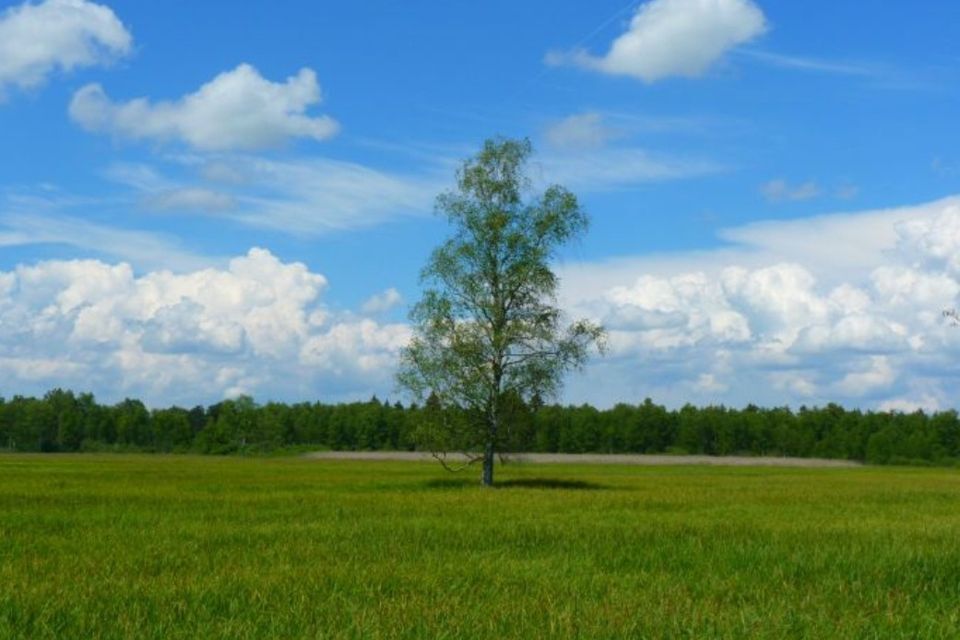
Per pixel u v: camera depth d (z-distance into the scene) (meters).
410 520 29.50
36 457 140.38
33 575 16.64
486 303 54.81
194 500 39.16
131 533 24.94
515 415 55.50
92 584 15.38
